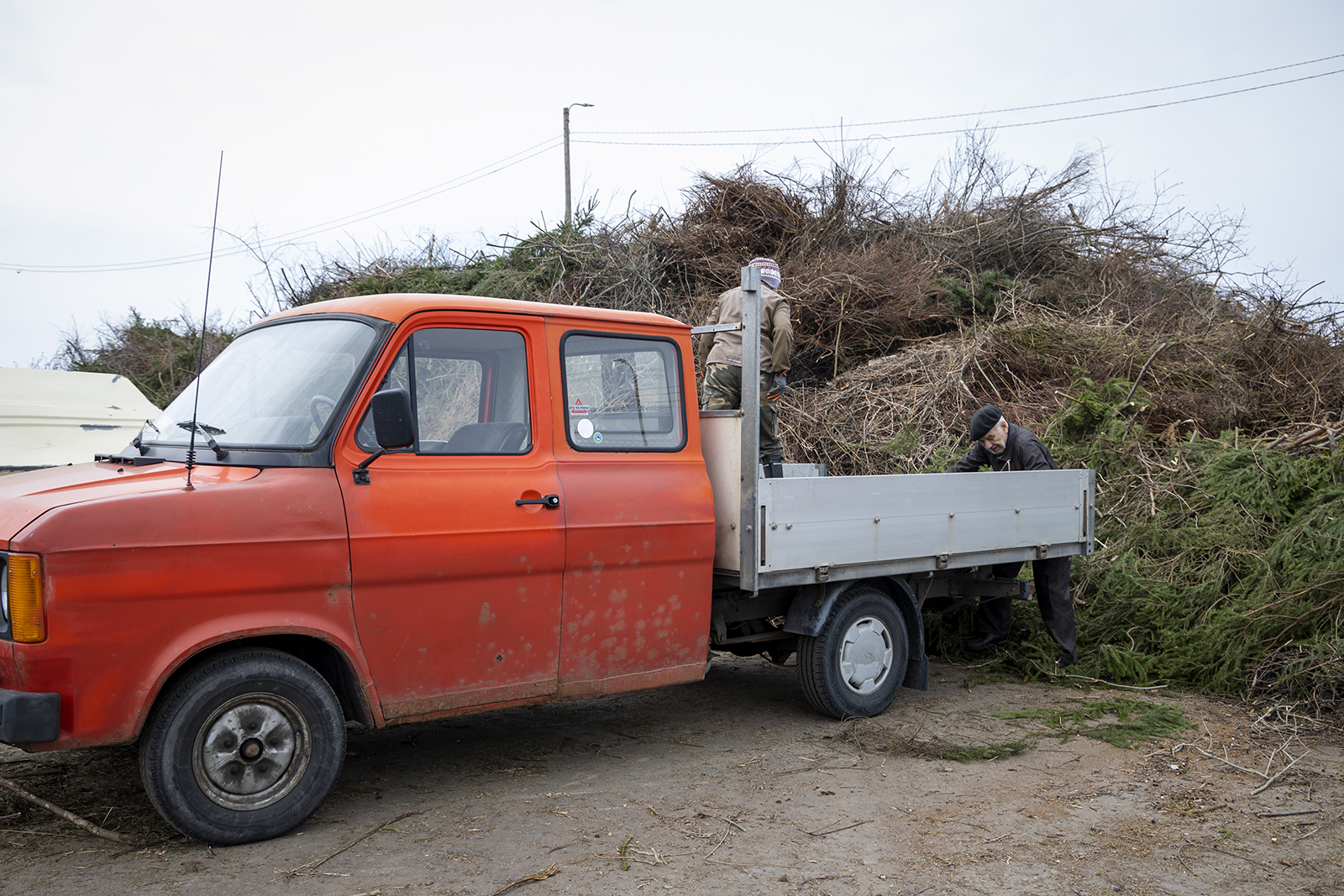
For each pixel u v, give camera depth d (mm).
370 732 5133
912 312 11148
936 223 13461
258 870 3363
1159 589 6625
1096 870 3467
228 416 3990
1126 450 8133
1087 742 5023
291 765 3680
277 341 4285
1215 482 7391
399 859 3480
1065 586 6430
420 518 3898
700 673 4844
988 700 5895
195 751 3457
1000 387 9781
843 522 5090
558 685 4363
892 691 5586
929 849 3631
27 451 6762
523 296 11883
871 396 9656
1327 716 5312
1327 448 8047
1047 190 13672
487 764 4613
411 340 4031
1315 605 5844
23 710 3115
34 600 3178
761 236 12414
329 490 3738
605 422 4590
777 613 5551
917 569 5477
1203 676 6039
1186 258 12875
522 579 4199
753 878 3363
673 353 4879
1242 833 3814
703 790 4262
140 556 3312
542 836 3715
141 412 7480
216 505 3482
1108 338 10234
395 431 3656
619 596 4516
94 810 3867
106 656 3262
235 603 3510
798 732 5188
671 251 12109
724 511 4926
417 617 3930
